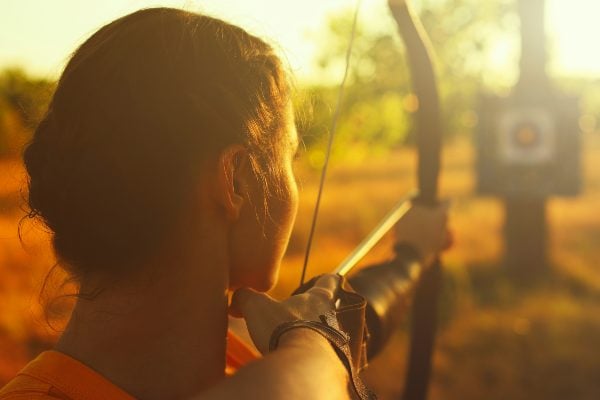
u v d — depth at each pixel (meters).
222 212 0.55
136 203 0.51
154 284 0.53
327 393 0.40
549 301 5.52
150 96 0.51
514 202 6.26
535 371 4.18
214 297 0.55
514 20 10.48
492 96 6.09
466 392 3.94
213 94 0.53
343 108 9.06
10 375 3.33
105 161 0.51
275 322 0.54
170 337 0.54
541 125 5.96
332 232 7.80
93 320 0.53
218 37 0.54
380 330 0.81
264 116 0.55
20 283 3.97
